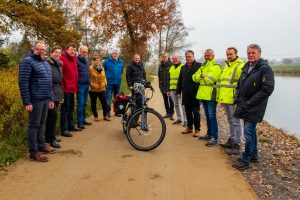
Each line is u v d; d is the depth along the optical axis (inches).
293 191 197.9
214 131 293.6
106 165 233.3
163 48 1764.3
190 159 252.8
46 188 190.7
